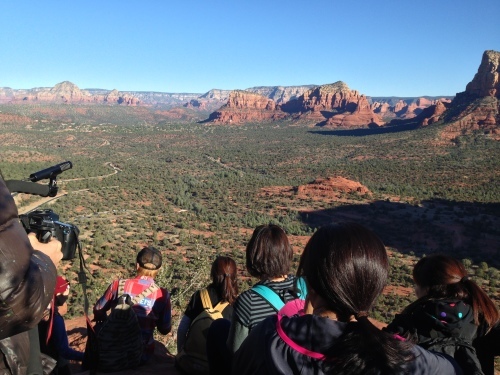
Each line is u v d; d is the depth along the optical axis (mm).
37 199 43906
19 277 1464
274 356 1684
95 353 2982
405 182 105875
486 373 3004
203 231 60188
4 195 1557
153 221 64875
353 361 1551
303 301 3008
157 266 4855
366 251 1728
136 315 4363
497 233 61469
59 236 2238
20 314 1495
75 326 7973
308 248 1865
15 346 1748
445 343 2705
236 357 1923
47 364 2707
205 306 3992
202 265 11625
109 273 33969
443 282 2912
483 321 2926
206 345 3723
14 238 1496
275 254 3197
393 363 1568
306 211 73500
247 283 32469
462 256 50281
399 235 60906
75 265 36656
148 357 4668
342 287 1695
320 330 1670
